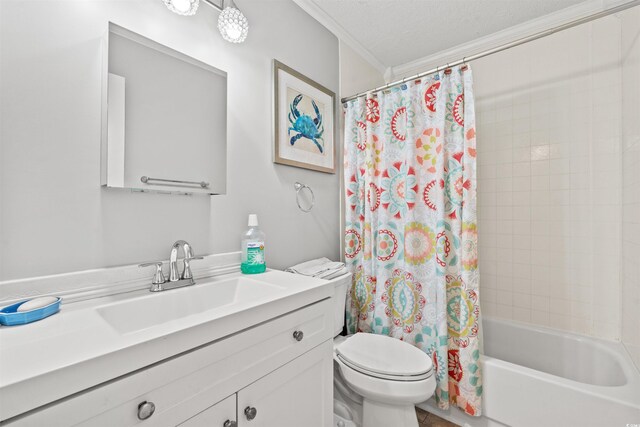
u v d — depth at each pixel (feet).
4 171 2.26
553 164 5.79
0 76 2.25
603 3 5.23
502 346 6.12
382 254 5.43
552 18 5.68
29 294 2.33
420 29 6.11
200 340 2.00
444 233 4.82
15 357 1.52
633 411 3.50
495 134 6.44
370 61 7.16
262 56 4.48
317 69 5.59
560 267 5.72
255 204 4.31
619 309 5.16
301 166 5.08
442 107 4.89
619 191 5.15
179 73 3.35
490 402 4.52
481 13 5.61
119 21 2.91
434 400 4.98
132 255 2.97
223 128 3.78
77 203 2.61
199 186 3.50
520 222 6.15
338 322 4.77
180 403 1.89
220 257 3.73
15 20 2.33
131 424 1.67
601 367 5.00
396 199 5.51
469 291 4.59
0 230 2.24
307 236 5.32
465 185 4.65
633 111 4.51
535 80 5.97
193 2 3.19
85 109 2.67
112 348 1.62
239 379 2.26
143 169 3.01
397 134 5.53
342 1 5.26
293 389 2.77
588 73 5.45
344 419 4.57
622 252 5.06
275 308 2.56
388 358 4.18
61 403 1.42
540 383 4.12
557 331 5.64
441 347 4.72
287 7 4.97
